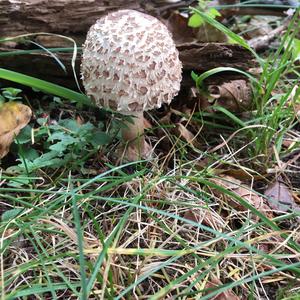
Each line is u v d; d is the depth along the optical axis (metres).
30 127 0.24
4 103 0.24
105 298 0.17
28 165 0.22
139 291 0.17
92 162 0.24
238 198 0.19
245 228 0.19
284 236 0.19
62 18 0.27
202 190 0.22
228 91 0.27
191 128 0.27
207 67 0.27
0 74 0.22
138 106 0.21
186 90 0.28
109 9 0.28
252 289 0.17
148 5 0.30
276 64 0.31
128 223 0.20
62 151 0.24
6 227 0.18
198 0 0.32
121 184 0.22
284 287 0.18
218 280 0.17
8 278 0.17
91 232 0.20
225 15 0.38
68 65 0.27
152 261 0.19
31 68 0.27
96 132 0.24
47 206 0.20
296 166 0.25
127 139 0.24
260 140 0.25
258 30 0.38
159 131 0.26
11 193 0.22
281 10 0.38
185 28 0.33
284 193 0.23
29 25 0.27
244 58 0.27
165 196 0.22
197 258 0.18
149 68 0.21
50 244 0.19
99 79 0.21
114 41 0.21
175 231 0.20
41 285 0.17
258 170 0.24
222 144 0.25
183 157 0.25
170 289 0.16
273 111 0.26
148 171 0.23
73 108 0.27
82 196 0.19
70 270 0.18
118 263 0.18
